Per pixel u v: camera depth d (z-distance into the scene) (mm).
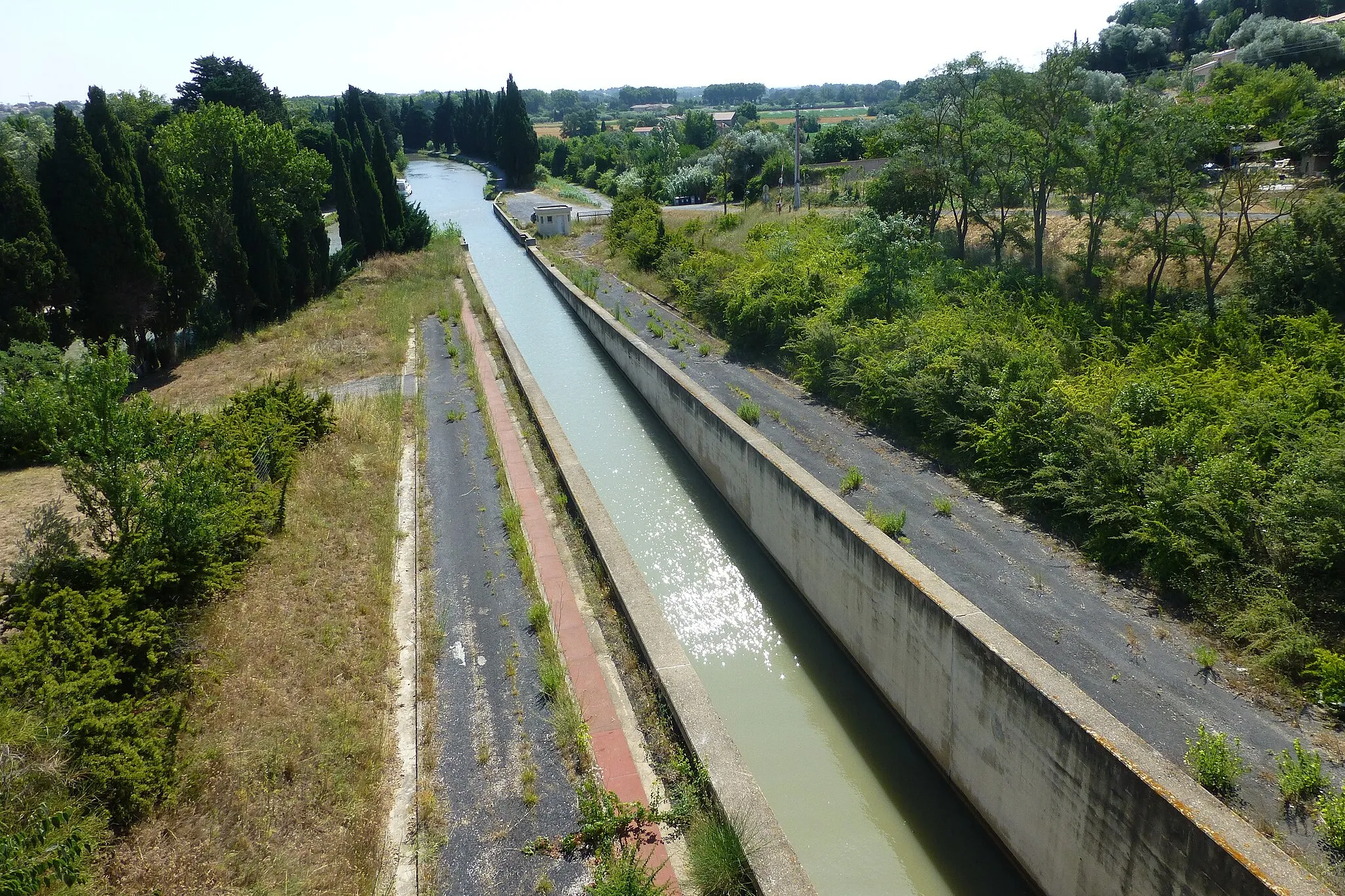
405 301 43719
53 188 27766
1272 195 28500
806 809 13594
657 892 9656
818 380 27016
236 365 32594
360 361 32812
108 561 13617
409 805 11750
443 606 16438
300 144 79625
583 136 142750
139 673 11953
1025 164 31703
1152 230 31438
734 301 32812
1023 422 19516
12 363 22766
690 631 18156
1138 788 9453
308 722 12570
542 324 42688
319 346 34656
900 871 12508
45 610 12148
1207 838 8617
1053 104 30234
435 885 10453
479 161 130125
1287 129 34188
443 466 23062
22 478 19500
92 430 14055
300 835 10758
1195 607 14539
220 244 36938
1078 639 14125
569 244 61969
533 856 10844
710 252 43750
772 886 9992
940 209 38906
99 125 29344
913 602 13891
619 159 99688
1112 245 31547
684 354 32656
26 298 26016
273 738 12070
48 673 10914
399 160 124375
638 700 13945
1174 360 21203
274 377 30266
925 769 14367
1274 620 13289
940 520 18500
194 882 9727
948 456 21328
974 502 19234
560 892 10312
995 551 17078
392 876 10602
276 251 40125
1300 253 23203
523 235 65688
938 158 35688
